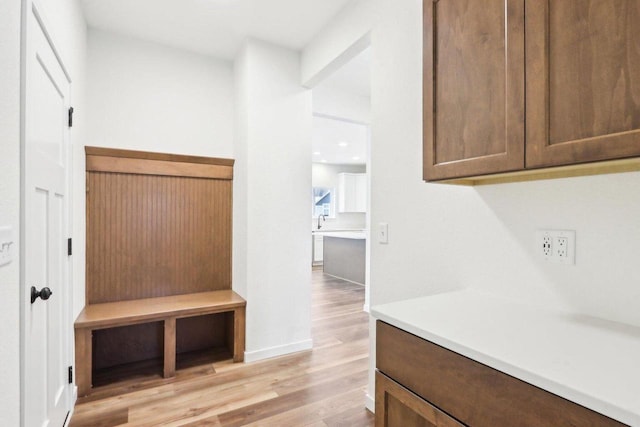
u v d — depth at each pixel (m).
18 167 1.08
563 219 1.13
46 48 1.40
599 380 0.66
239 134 2.86
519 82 0.96
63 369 1.75
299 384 2.24
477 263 1.40
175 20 2.44
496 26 1.03
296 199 2.86
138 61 2.69
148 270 2.70
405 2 1.75
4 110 0.98
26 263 1.12
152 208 2.72
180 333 2.79
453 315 1.08
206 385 2.23
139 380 2.29
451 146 1.19
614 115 0.78
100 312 2.27
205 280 2.93
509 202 1.28
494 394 0.76
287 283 2.80
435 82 1.25
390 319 1.07
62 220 1.73
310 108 2.94
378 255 1.94
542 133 0.91
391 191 1.85
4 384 0.97
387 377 1.07
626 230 0.99
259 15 2.37
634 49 0.75
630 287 0.98
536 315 1.08
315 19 2.42
